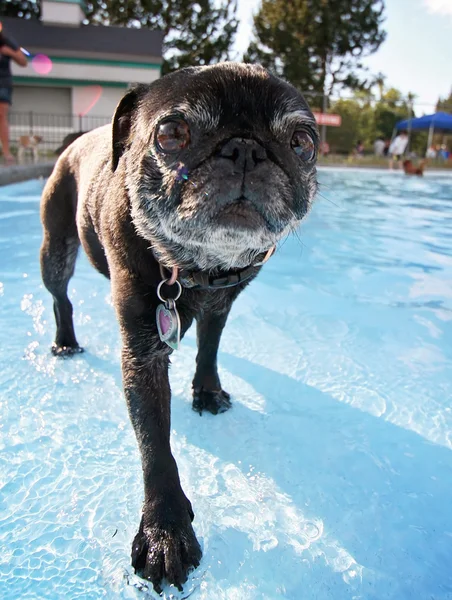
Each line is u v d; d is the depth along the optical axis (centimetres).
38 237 100
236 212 31
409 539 32
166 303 36
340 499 35
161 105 32
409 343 59
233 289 41
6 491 33
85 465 36
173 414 45
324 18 552
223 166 30
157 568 29
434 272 87
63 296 55
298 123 32
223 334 60
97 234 45
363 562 30
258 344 58
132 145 37
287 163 32
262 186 31
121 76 437
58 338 55
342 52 583
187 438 41
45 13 459
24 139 257
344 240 110
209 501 34
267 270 87
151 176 34
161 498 32
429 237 115
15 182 161
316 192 39
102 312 66
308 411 45
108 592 27
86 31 465
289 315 67
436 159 455
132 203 36
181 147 31
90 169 48
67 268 55
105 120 409
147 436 34
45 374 49
